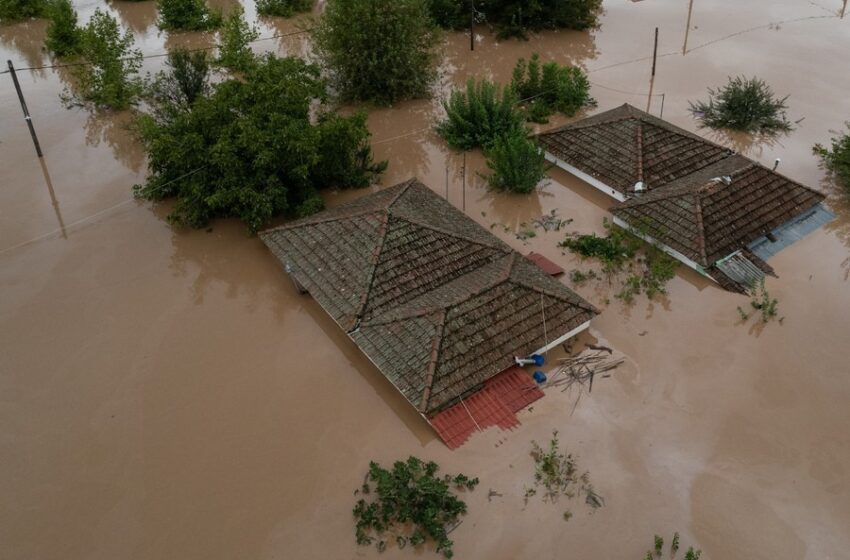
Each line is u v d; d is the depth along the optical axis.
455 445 12.52
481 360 13.06
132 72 24.22
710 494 11.70
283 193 17.50
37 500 11.98
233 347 14.90
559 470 12.09
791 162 20.30
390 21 22.69
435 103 24.66
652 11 30.64
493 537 11.18
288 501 11.84
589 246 16.92
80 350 14.83
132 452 12.73
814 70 25.06
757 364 13.97
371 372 14.16
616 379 13.73
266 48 28.45
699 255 15.82
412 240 15.12
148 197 18.69
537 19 28.69
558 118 23.03
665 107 23.36
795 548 10.91
